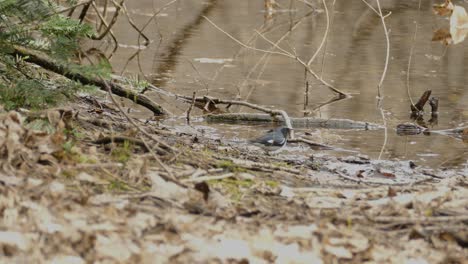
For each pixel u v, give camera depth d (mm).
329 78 17906
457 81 17609
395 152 12492
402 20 25625
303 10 27703
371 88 17062
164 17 25844
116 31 23172
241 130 13609
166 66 18703
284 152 12023
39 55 11320
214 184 8648
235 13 27047
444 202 8438
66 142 9008
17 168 8055
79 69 10195
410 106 15656
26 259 6062
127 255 6340
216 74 17922
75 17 24516
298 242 6969
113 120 11859
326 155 12016
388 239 7379
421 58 20016
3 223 6621
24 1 10172
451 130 13992
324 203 8352
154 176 8156
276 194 8570
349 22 25328
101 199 7570
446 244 7336
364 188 9250
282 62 19469
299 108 15344
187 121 13938
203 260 6426
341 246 7016
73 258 6180
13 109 9984
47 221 6750
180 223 7137
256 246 6770
